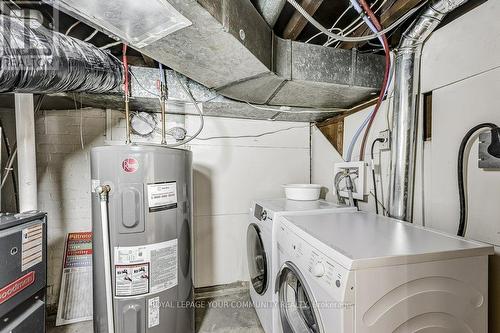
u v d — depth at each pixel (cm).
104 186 134
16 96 143
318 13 146
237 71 137
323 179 252
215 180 250
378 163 173
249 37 114
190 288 165
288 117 251
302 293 135
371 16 115
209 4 89
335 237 109
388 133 162
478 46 110
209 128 248
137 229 135
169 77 184
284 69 144
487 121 106
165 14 90
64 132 221
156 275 140
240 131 257
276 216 157
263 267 178
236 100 196
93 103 203
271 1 117
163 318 143
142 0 83
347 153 201
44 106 211
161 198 141
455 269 92
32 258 121
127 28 99
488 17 107
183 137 232
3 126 198
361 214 160
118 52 183
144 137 230
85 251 217
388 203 153
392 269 87
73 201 222
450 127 123
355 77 159
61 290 205
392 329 86
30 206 144
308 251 109
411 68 138
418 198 141
